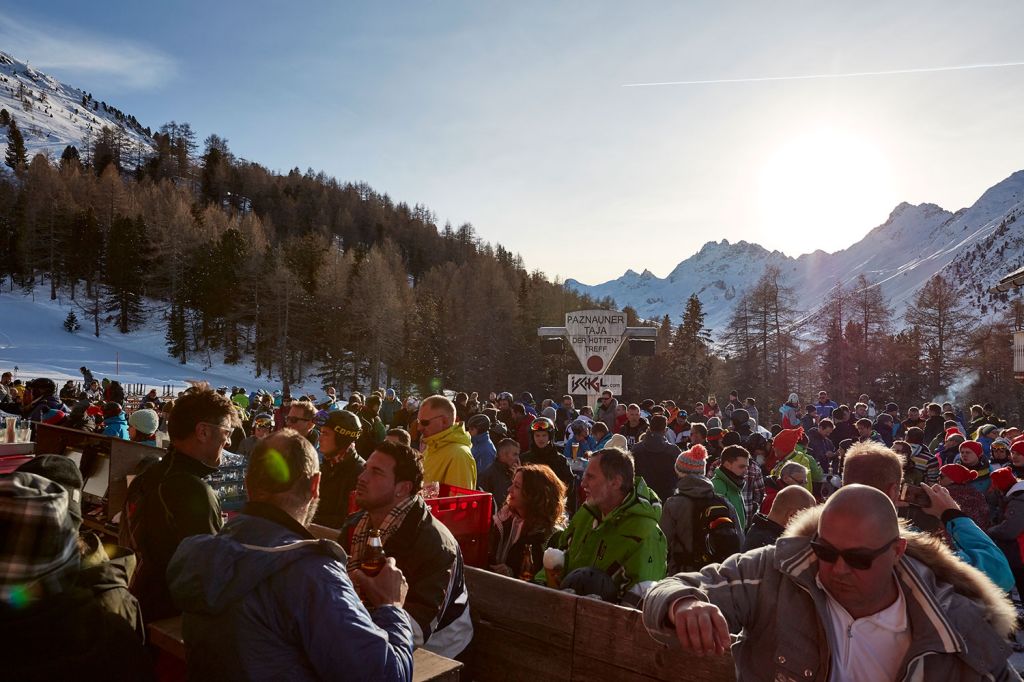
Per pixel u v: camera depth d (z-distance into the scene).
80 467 5.16
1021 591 6.69
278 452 2.25
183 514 2.98
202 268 108.75
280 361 100.12
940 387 61.84
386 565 2.38
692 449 5.09
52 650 1.79
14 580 1.73
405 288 122.06
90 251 122.44
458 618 3.28
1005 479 7.54
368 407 11.45
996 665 1.82
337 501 5.17
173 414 3.17
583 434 12.34
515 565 4.55
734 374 74.50
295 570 2.03
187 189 187.12
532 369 83.69
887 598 1.91
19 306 111.44
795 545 2.03
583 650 3.08
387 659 2.03
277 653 1.97
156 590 3.01
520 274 158.75
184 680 3.05
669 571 4.93
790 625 1.98
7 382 21.12
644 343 17.77
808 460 9.06
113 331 109.81
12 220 140.25
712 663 2.69
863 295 70.62
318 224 196.75
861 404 18.66
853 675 1.91
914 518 4.96
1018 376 21.67
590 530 3.92
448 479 6.15
